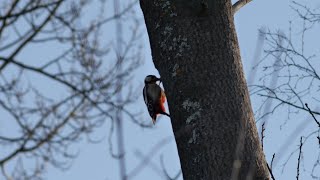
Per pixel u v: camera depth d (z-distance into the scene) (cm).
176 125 868
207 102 850
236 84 863
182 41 878
